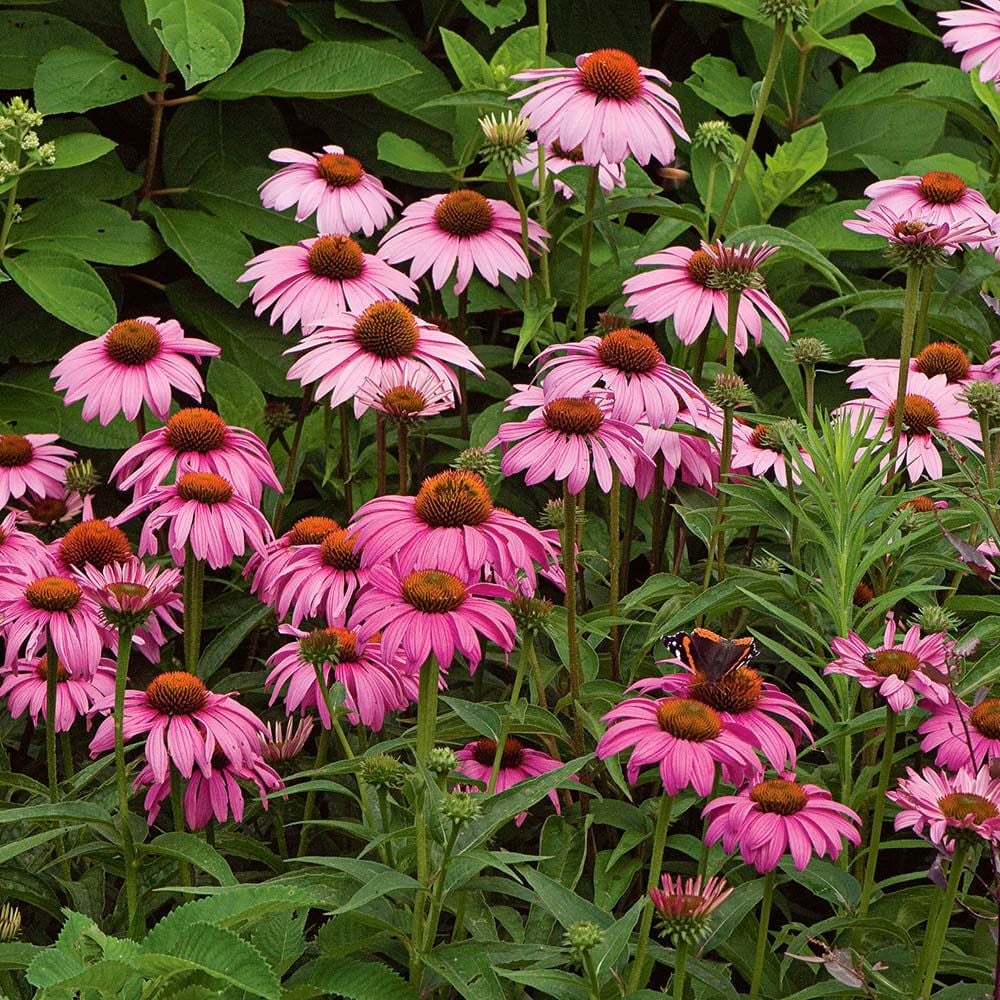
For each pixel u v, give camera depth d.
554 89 2.33
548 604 2.06
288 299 2.33
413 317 2.27
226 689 2.24
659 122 2.33
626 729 1.96
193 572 2.18
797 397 2.38
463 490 2.02
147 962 1.87
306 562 2.15
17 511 2.29
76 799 2.13
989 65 2.42
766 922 1.98
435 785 1.97
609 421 2.13
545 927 2.05
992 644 2.14
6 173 2.35
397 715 2.25
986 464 2.16
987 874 2.10
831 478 2.08
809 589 2.14
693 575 2.30
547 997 2.07
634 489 2.28
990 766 1.94
